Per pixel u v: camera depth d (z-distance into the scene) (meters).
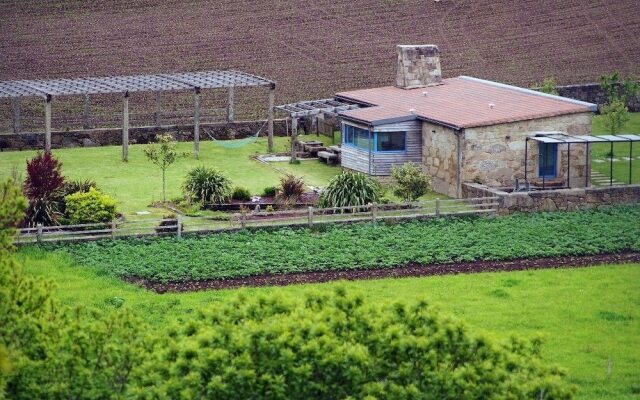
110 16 135.50
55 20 133.38
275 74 124.62
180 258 71.19
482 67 129.75
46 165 77.44
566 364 56.66
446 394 41.31
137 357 41.69
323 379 41.34
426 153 90.81
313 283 67.44
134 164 95.75
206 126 106.06
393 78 125.19
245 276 68.62
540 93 96.19
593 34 140.12
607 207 84.69
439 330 42.31
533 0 148.00
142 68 122.94
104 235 74.19
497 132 87.44
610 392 53.78
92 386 41.00
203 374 40.88
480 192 84.75
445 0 146.12
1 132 103.44
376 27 138.00
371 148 90.75
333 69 126.75
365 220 78.69
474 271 70.44
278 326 41.66
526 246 74.56
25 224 75.75
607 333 60.78
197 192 83.62
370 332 42.34
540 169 89.19
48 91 96.12
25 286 43.09
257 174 93.12
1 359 34.41
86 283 66.25
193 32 133.12
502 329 60.50
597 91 120.00
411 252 72.94
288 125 107.25
